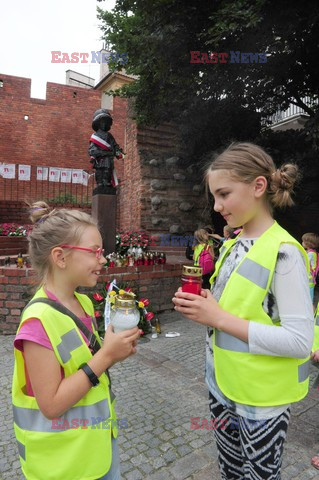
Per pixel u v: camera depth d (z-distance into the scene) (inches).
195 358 155.3
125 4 265.1
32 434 44.0
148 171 392.2
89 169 560.4
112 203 246.4
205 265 218.2
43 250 48.0
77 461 43.9
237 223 49.9
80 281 48.8
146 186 390.9
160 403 114.7
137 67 295.9
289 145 329.1
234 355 47.1
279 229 49.1
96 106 566.6
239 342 46.7
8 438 96.3
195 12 226.1
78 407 44.9
